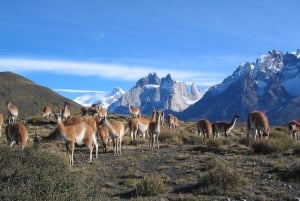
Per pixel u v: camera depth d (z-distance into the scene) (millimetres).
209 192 14156
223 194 13984
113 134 22828
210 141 25438
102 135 23625
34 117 42156
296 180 15227
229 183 14602
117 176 17266
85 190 10891
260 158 19531
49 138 20688
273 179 15555
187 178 16250
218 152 22141
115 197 13922
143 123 28422
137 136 30359
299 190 14141
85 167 18531
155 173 17453
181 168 18156
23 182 11055
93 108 40875
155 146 26141
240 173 15984
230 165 18109
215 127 30266
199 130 29703
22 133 19609
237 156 20234
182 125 49594
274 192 13859
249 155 20797
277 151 21031
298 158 19031
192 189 14773
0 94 164250
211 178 14953
